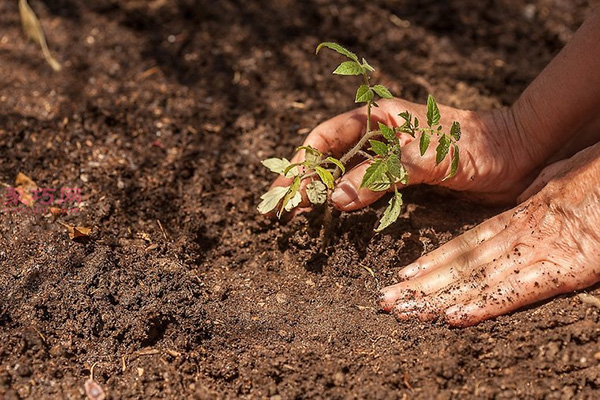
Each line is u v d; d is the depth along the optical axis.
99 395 1.20
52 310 1.24
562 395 1.19
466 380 1.20
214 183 1.38
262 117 1.45
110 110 1.44
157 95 1.46
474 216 1.32
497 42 1.56
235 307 1.27
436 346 1.22
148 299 1.25
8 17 1.56
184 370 1.22
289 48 1.53
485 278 1.23
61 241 1.29
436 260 1.26
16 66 1.49
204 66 1.51
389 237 1.30
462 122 1.31
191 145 1.41
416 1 1.60
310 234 1.31
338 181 1.28
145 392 1.21
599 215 1.20
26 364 1.21
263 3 1.59
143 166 1.38
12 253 1.29
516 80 1.51
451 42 1.55
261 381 1.21
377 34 1.56
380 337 1.24
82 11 1.57
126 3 1.58
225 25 1.56
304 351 1.23
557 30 1.57
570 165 1.24
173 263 1.29
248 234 1.34
